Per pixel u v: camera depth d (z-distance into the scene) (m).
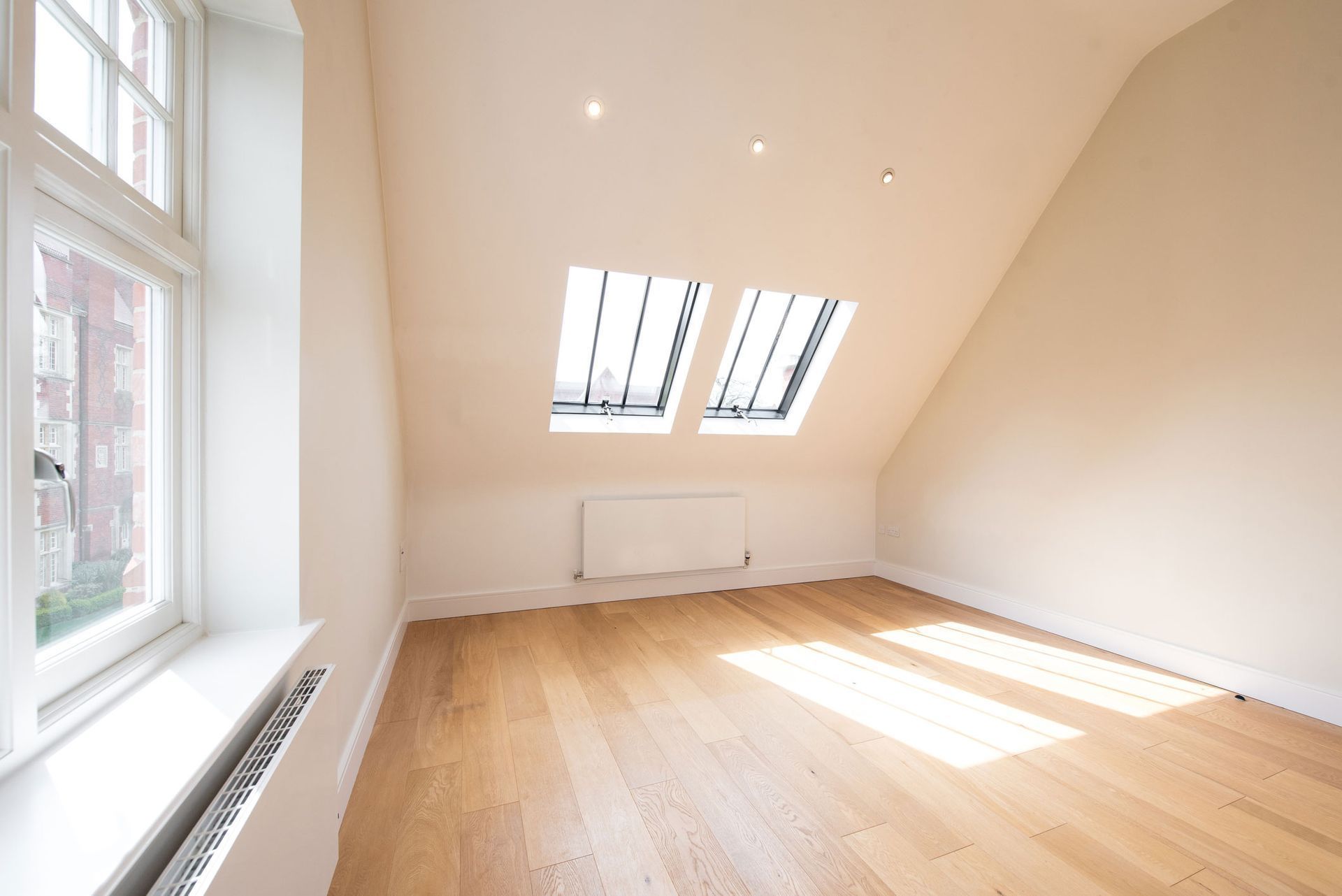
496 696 2.62
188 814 0.92
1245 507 2.73
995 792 1.96
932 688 2.79
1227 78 2.76
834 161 2.92
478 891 1.47
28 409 0.77
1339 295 2.43
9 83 0.72
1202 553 2.89
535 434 3.66
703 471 4.35
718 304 3.39
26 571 0.77
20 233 0.74
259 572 1.33
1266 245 2.65
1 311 0.72
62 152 0.83
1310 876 1.59
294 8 1.28
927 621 3.81
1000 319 3.96
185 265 1.21
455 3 2.11
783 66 2.52
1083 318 3.44
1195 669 2.90
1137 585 3.17
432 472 3.62
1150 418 3.12
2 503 0.74
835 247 3.33
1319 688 2.50
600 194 2.75
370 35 2.12
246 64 1.32
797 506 4.77
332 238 1.63
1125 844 1.71
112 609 1.04
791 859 1.62
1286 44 2.56
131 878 0.77
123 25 1.06
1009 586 3.92
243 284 1.31
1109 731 2.39
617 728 2.35
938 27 2.57
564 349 3.77
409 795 1.88
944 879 1.56
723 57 2.44
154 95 1.16
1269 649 2.65
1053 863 1.63
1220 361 2.82
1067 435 3.54
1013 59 2.82
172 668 1.12
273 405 1.33
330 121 1.60
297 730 1.11
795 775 2.04
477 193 2.61
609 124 2.53
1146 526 3.13
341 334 1.76
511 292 2.99
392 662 2.88
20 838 0.63
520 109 2.41
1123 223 3.22
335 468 1.69
